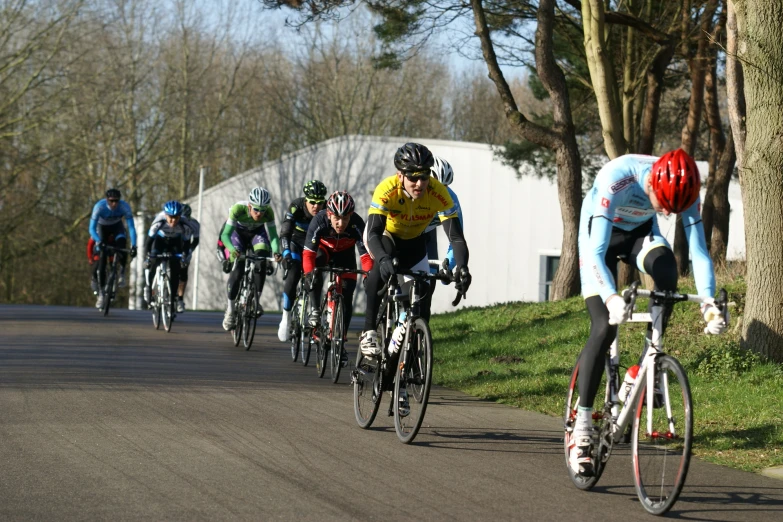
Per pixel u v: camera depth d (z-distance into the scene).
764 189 18.64
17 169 74.06
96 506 9.44
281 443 12.84
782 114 18.48
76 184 81.69
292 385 18.75
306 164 78.81
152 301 30.78
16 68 72.00
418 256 15.23
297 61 101.94
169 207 28.62
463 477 11.22
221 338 28.27
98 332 28.20
